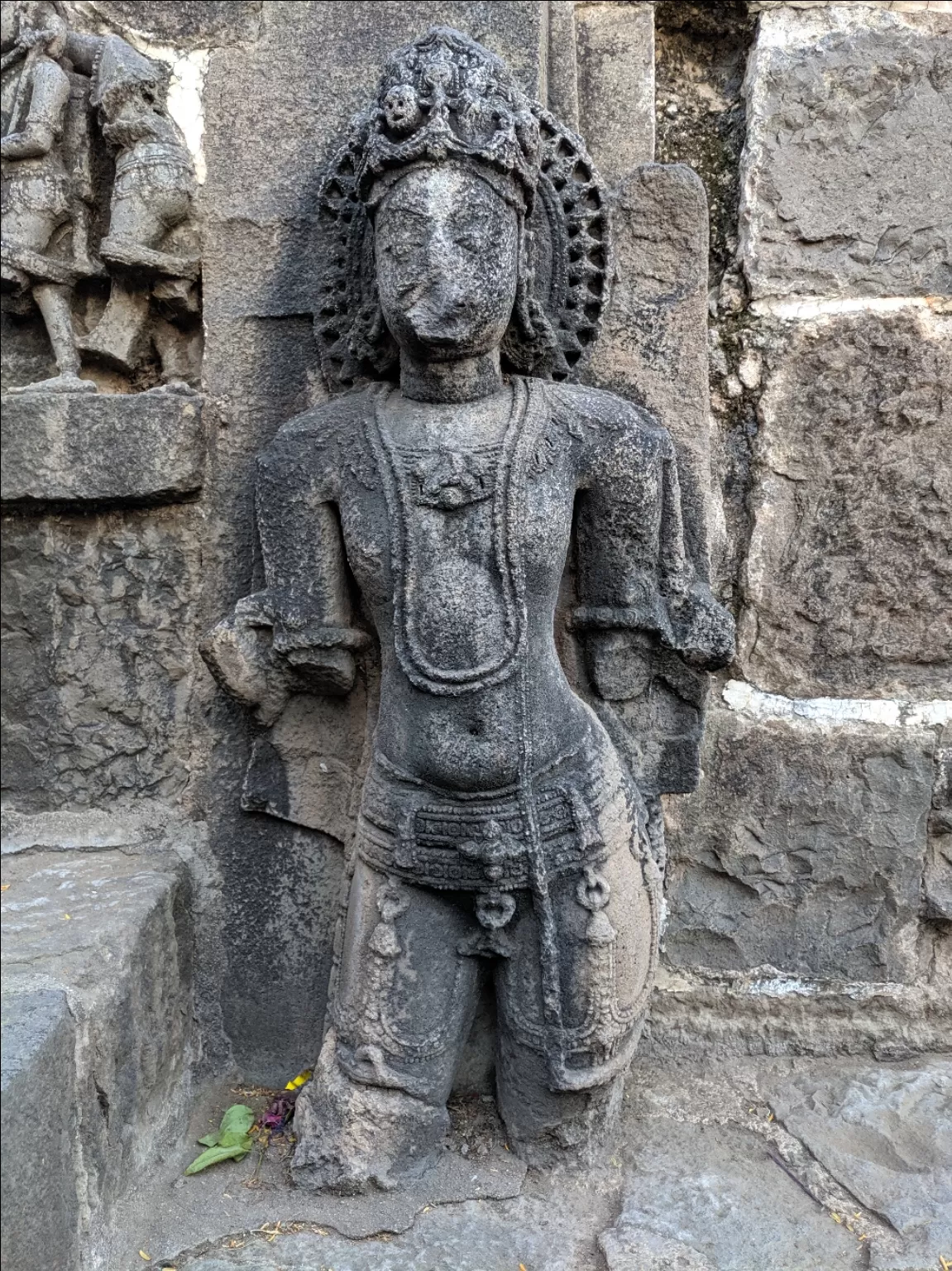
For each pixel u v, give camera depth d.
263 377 1.52
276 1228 1.27
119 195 1.47
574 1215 1.31
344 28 1.49
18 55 1.53
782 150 1.60
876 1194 1.33
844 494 1.62
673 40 1.73
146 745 1.59
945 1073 1.58
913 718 1.65
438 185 1.16
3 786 1.61
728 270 1.65
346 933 1.38
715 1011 1.69
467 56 1.22
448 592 1.22
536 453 1.25
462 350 1.21
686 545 1.44
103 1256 1.21
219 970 1.56
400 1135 1.31
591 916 1.26
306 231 1.49
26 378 1.60
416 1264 1.22
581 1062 1.30
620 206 1.43
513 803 1.25
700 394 1.45
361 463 1.28
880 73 1.58
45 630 1.58
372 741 1.39
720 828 1.67
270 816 1.54
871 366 1.60
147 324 1.58
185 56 1.53
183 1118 1.48
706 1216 1.28
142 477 1.48
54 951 1.26
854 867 1.66
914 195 1.59
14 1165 1.02
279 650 1.34
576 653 1.42
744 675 1.68
